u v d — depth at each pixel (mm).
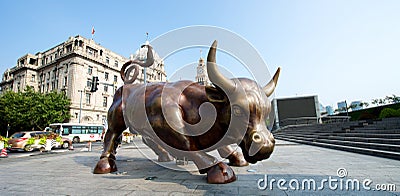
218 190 3213
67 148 15594
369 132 10883
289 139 17969
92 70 38844
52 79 40469
